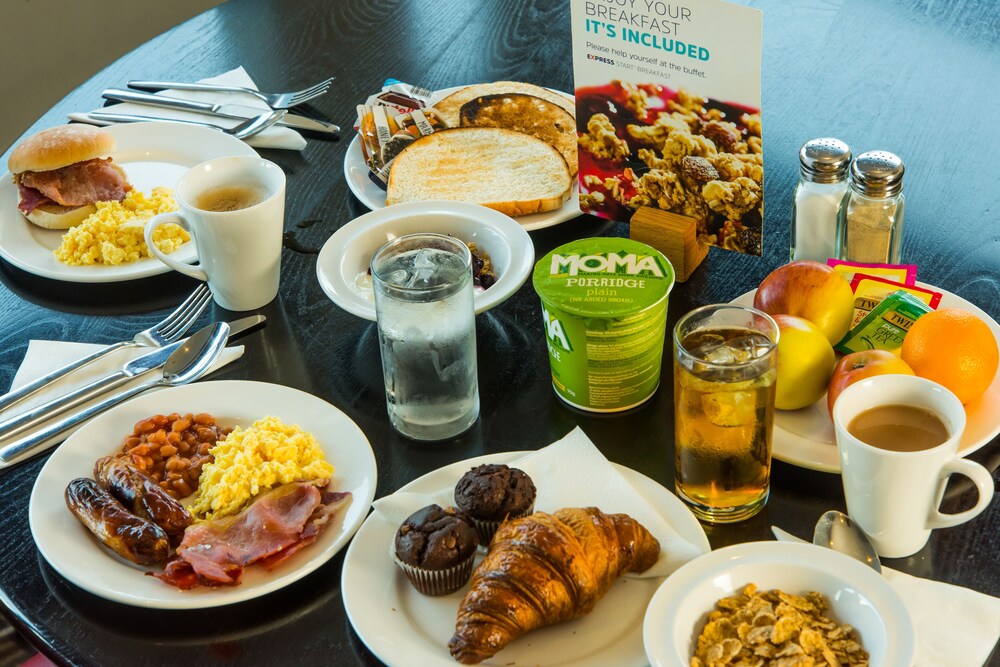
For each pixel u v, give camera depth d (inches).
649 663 28.6
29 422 40.5
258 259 45.3
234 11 71.7
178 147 58.6
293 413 39.8
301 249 50.3
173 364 43.1
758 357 31.3
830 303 38.3
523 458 35.8
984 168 50.4
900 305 38.8
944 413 31.4
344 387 42.0
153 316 47.1
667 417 39.1
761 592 29.1
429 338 36.2
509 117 56.6
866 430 31.8
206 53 67.2
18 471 39.0
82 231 50.1
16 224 53.2
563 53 63.9
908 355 36.3
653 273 38.2
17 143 60.3
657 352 38.8
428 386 37.4
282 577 32.5
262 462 36.6
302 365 43.4
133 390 41.6
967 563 32.2
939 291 39.7
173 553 34.1
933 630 29.0
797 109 56.1
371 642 29.6
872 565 31.5
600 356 37.6
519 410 40.2
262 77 64.2
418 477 37.1
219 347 43.6
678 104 42.9
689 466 33.8
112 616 32.7
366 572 32.2
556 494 34.0
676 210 45.8
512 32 66.4
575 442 36.2
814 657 27.2
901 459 29.4
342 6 70.9
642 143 44.9
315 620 32.2
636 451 37.6
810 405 37.7
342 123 59.3
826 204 42.4
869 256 42.4
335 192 54.2
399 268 37.4
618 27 42.4
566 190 50.1
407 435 39.0
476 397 39.4
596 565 29.6
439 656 29.3
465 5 69.8
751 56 39.7
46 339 45.8
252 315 46.5
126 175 55.6
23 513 37.2
